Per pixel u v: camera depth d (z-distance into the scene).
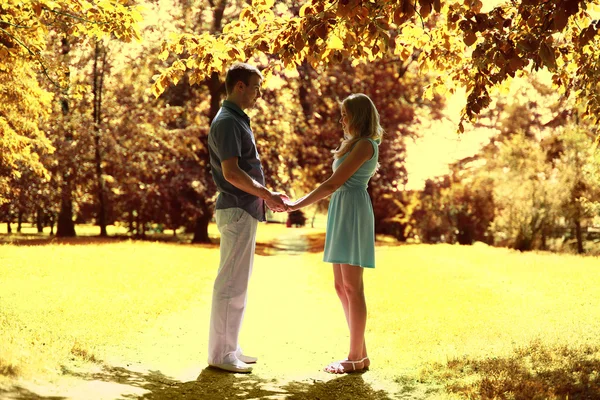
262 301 9.71
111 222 49.00
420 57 6.50
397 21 3.94
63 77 9.66
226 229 4.92
